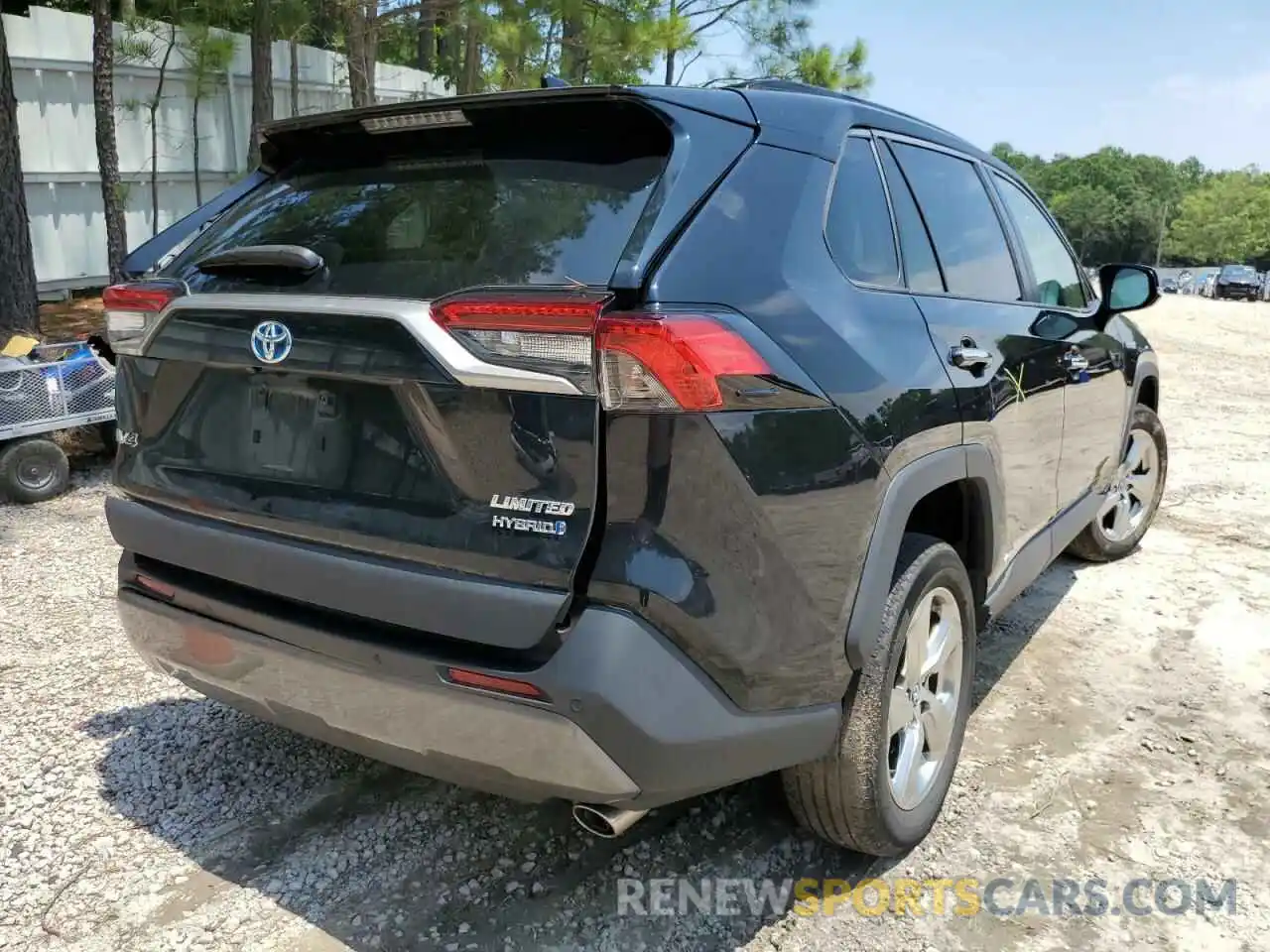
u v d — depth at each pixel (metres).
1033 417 3.37
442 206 2.32
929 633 2.79
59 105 11.38
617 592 1.91
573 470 1.92
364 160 2.64
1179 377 12.41
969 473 2.85
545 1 10.84
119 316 2.58
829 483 2.23
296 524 2.24
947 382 2.72
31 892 2.59
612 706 1.91
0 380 6.10
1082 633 4.28
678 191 2.11
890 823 2.59
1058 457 3.70
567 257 2.07
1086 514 4.24
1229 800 3.04
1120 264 4.05
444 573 2.04
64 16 11.20
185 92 12.48
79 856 2.73
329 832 2.85
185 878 2.65
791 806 2.61
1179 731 3.45
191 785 3.08
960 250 3.23
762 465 2.06
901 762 2.68
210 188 13.06
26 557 5.24
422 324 2.01
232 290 2.37
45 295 11.70
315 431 2.24
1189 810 2.99
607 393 1.89
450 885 2.63
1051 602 4.62
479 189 2.31
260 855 2.75
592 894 2.60
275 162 2.89
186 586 2.49
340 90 14.14
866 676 2.44
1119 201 118.19
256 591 2.37
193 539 2.43
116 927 2.46
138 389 2.59
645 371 1.88
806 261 2.36
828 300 2.37
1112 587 4.81
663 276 1.99
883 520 2.41
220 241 2.65
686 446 1.92
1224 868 2.72
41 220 11.41
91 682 3.76
